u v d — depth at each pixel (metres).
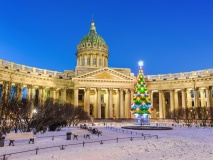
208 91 70.88
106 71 80.44
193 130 38.47
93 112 87.69
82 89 82.75
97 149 18.52
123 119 75.00
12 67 63.94
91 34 108.00
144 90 51.12
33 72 69.88
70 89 81.81
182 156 15.77
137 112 50.72
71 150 18.02
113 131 36.56
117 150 18.06
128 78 80.69
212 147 19.67
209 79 70.81
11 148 19.14
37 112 33.88
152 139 25.42
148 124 52.50
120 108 79.00
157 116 89.88
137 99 50.91
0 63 60.28
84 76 78.94
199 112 57.59
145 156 15.77
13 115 31.02
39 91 72.75
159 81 81.38
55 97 76.31
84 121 66.81
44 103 39.69
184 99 76.25
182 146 20.25
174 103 78.56
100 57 102.50
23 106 32.25
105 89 82.31
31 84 69.31
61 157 15.19
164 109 81.06
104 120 72.50
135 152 17.27
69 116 48.44
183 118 59.94
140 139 25.62
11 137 20.66
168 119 73.06
